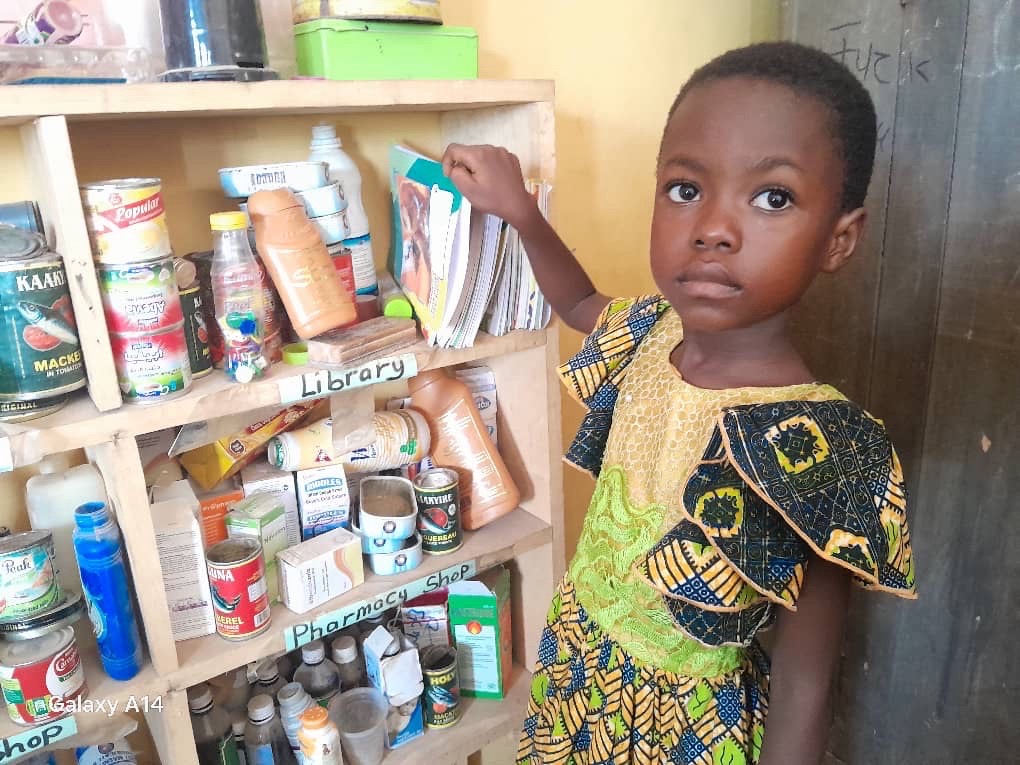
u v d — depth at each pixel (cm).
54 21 80
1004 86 90
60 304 75
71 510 92
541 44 121
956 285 99
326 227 94
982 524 102
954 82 95
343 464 107
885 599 118
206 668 90
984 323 97
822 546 62
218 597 92
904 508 66
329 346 89
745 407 66
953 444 103
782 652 68
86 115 77
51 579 84
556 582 121
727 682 75
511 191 91
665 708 76
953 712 111
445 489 107
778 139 60
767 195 62
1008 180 91
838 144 62
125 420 78
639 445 78
